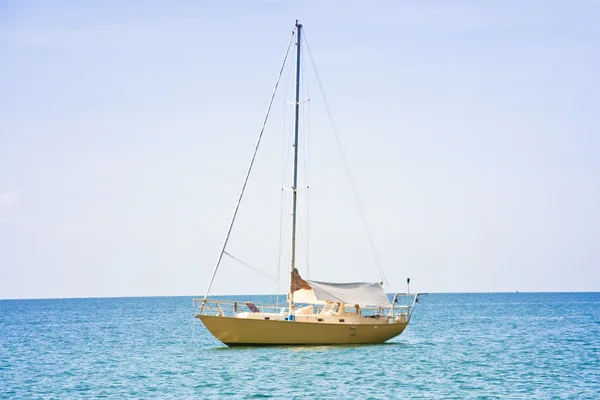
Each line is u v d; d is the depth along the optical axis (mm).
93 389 37656
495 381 39062
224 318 46250
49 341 67438
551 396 35031
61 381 40375
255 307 49344
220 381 38844
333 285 49531
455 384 38156
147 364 46750
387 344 56906
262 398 34781
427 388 37031
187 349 56281
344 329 48844
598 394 35500
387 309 52688
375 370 42094
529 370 42906
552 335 69000
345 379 39250
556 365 45094
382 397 34875
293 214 49906
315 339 48312
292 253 49594
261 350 47969
